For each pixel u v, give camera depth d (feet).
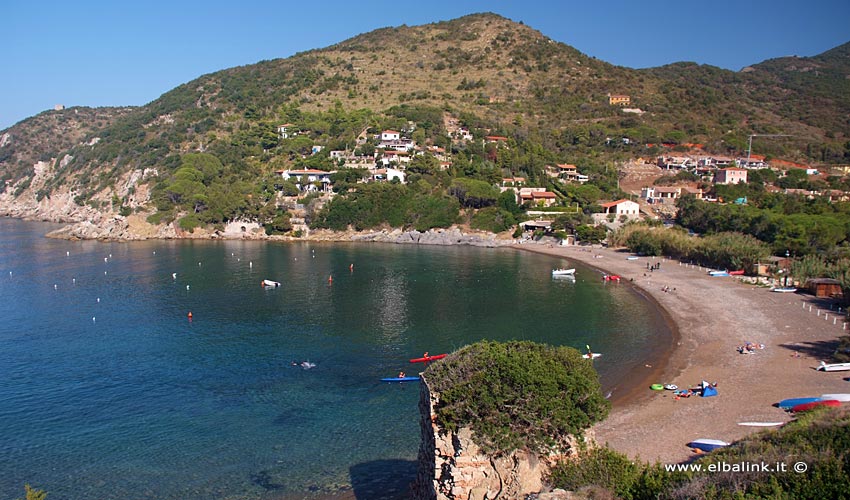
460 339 243.19
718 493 77.36
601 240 540.93
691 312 286.25
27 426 160.25
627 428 151.12
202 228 611.06
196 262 447.83
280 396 181.06
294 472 134.72
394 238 589.73
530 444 82.58
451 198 602.03
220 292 338.54
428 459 87.25
